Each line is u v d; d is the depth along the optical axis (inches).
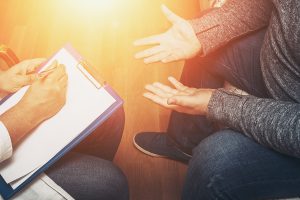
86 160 45.3
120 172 46.5
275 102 41.1
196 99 46.6
